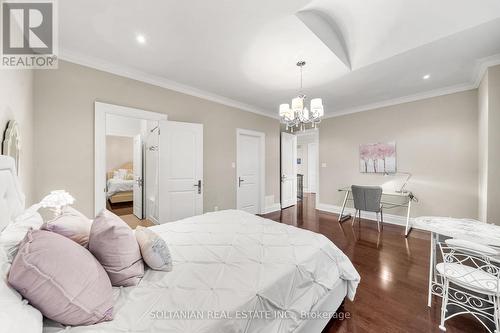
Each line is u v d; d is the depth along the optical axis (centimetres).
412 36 209
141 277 108
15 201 130
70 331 73
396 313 159
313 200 651
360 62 256
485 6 169
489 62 239
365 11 193
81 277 79
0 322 56
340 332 142
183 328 77
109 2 160
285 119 262
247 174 447
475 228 166
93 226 106
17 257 74
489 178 241
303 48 221
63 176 229
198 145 336
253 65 259
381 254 261
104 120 253
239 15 174
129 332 75
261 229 180
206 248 142
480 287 129
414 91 347
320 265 140
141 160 401
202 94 353
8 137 143
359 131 438
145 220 387
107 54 235
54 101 223
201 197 339
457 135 325
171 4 162
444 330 143
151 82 294
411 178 371
